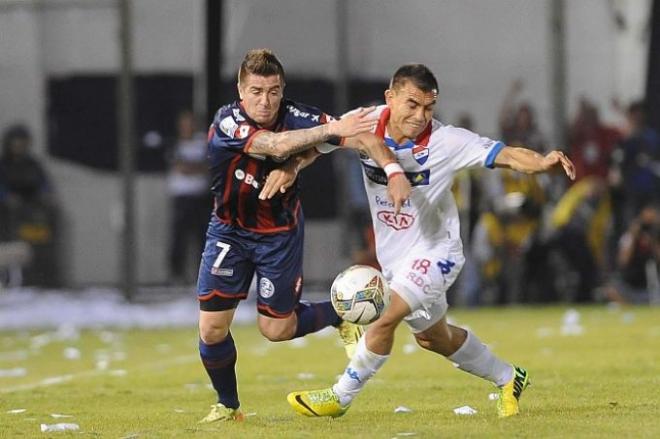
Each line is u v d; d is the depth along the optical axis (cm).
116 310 7069
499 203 7038
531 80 7362
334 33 7312
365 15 7319
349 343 2814
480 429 2464
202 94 7238
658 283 7188
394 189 2439
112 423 2823
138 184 7275
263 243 2645
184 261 7288
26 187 7294
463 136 2567
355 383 2595
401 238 2630
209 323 2667
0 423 2862
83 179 7319
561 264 7150
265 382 3822
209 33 7206
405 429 2502
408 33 7344
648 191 7238
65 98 7306
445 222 2627
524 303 7181
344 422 2656
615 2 7344
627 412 2719
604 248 7181
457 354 2664
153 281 7294
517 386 2711
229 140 2567
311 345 5391
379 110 2611
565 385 3372
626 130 7300
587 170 7275
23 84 7306
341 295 2503
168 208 7262
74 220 7331
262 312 2706
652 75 7306
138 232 7281
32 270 7306
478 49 7356
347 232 7219
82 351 5409
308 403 2603
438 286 2556
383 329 2542
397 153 2569
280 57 7281
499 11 7350
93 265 7325
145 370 4416
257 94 2538
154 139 7256
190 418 2891
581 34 7362
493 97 7362
